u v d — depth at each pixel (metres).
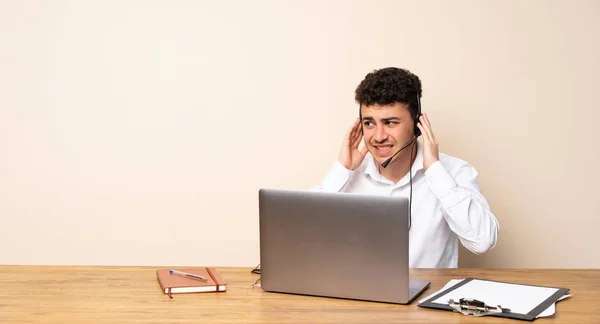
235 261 3.12
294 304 1.65
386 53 3.00
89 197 3.10
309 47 3.02
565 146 3.01
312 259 1.70
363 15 2.99
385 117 2.16
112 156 3.09
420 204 2.36
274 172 3.08
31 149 3.08
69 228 3.11
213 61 3.04
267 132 3.06
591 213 3.04
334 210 1.66
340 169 2.38
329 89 3.03
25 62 3.04
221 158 3.08
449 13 2.97
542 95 2.99
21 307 1.61
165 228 3.11
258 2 3.01
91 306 1.62
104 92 3.06
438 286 1.82
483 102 3.00
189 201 3.10
